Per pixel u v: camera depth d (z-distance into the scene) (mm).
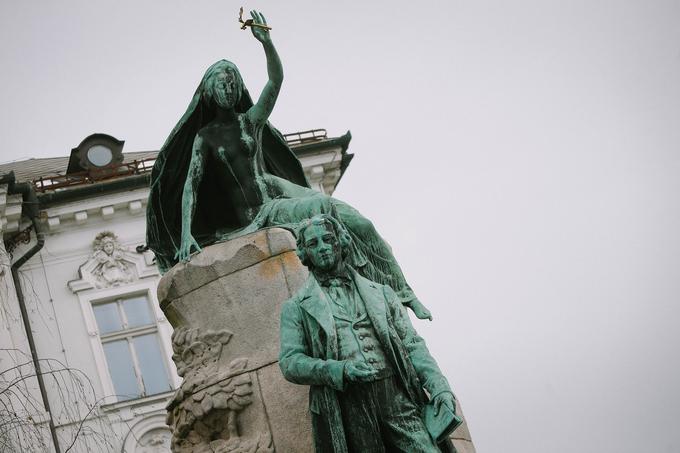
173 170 8039
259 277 7410
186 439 7488
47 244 24750
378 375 6246
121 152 25875
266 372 7203
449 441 6328
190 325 7520
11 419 12172
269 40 7875
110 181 24969
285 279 7379
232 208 8023
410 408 6242
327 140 25406
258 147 8039
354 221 7652
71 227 24938
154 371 24359
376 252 7656
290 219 7680
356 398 6148
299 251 6551
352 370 6020
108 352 24281
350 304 6449
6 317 23594
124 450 22578
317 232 6492
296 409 7086
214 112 8047
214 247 7578
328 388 6133
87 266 24750
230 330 7383
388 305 6520
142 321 24672
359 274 6934
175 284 7570
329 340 6266
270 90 7949
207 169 7969
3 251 23734
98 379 23797
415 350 6414
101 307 24625
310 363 6148
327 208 7629
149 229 8156
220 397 7199
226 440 7281
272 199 7926
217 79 7914
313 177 25500
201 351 7441
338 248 6523
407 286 7672
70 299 24438
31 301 24109
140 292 24812
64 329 24172
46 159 29016
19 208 24078
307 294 6414
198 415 7285
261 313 7352
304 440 7023
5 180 23875
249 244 7453
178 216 8156
